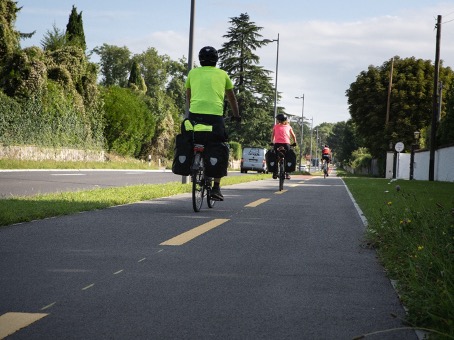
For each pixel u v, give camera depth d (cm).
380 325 388
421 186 2381
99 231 765
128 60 10394
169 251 636
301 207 1212
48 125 3550
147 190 1502
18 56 3375
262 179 2694
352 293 473
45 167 3206
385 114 6475
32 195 1270
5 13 3591
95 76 4209
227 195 1504
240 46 7238
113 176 2588
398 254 603
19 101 3325
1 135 3123
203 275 523
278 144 1742
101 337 348
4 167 2845
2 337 344
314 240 753
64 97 3775
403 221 715
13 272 512
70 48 4066
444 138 3712
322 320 396
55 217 903
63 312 397
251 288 481
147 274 520
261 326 379
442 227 662
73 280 489
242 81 7275
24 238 695
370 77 6538
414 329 375
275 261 602
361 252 671
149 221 884
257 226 874
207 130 995
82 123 3991
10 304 413
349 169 11731
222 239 735
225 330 369
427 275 469
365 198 1480
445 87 6228
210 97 1002
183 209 1088
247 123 7150
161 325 375
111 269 536
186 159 1013
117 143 4678
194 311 409
